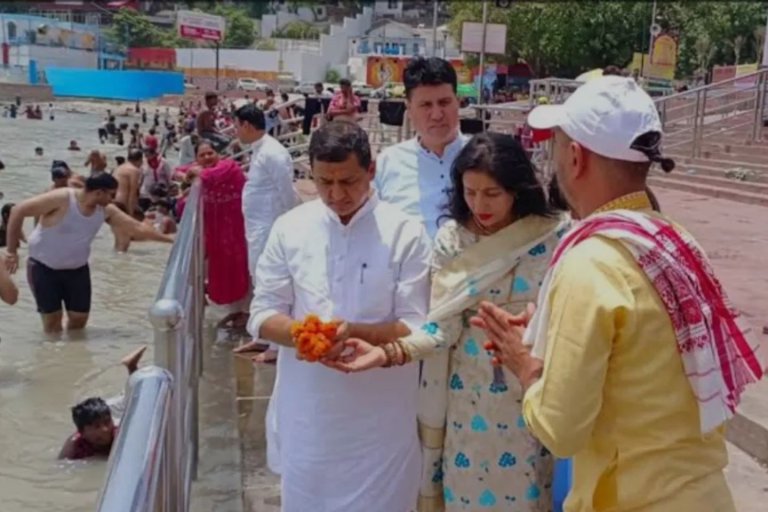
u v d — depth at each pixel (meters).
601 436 2.08
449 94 3.78
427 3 109.00
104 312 8.89
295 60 82.69
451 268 3.07
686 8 46.19
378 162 3.97
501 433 3.13
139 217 13.77
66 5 96.25
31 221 13.63
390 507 3.16
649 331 1.99
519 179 2.96
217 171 7.14
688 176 16.12
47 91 68.94
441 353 3.16
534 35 43.94
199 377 5.71
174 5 114.00
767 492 4.30
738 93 19.94
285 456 3.18
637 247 2.02
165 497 2.65
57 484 5.12
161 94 72.81
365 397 3.08
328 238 3.08
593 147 2.12
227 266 7.19
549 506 3.25
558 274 2.08
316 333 2.82
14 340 7.87
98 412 5.47
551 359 2.04
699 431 2.03
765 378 5.29
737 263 9.16
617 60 43.69
